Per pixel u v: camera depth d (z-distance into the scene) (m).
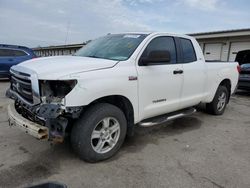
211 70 5.59
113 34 4.75
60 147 3.92
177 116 4.70
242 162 3.65
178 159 3.68
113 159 3.61
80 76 3.10
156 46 4.24
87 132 3.26
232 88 6.59
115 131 3.64
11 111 3.60
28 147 3.90
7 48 12.07
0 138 4.24
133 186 2.93
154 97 4.14
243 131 5.16
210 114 6.40
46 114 2.88
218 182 3.08
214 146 4.26
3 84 11.39
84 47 4.85
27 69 3.28
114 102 3.81
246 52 10.63
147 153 3.86
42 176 3.07
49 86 3.08
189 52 4.99
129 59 3.76
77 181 2.99
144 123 4.12
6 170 3.18
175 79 4.48
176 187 2.94
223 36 15.18
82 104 3.08
